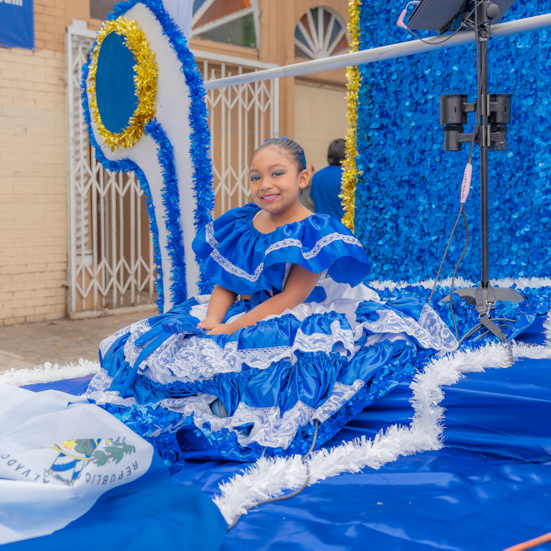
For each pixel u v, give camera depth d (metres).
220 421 1.76
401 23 2.69
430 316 2.07
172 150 3.27
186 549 1.19
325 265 1.90
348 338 1.87
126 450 1.45
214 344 1.89
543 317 2.41
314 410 1.78
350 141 3.71
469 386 1.82
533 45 2.89
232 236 2.16
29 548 1.17
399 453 1.77
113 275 6.41
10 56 5.60
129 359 2.04
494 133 2.37
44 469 1.38
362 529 1.31
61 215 6.07
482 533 1.29
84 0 5.96
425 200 3.45
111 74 3.62
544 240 2.95
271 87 7.26
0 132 5.61
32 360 4.59
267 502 1.46
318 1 7.58
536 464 1.67
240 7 6.91
